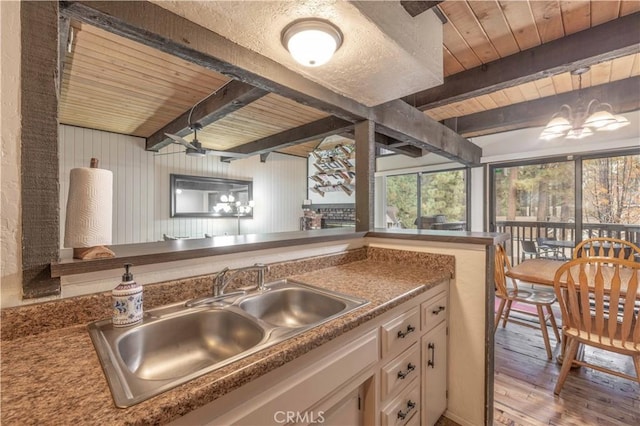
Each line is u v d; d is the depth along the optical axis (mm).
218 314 1163
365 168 2223
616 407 1816
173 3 1133
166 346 1049
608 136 3484
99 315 997
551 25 1895
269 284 1467
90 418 547
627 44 1801
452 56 2262
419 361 1447
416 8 1422
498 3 1681
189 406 614
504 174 4395
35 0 840
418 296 1439
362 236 2070
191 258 1224
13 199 831
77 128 4539
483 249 1621
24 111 828
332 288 1394
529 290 2834
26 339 854
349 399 1063
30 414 554
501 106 3496
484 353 1620
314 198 7301
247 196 6484
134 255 1079
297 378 860
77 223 971
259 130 4672
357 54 1446
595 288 1790
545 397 1919
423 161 5238
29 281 864
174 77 2871
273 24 1239
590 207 3680
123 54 2453
